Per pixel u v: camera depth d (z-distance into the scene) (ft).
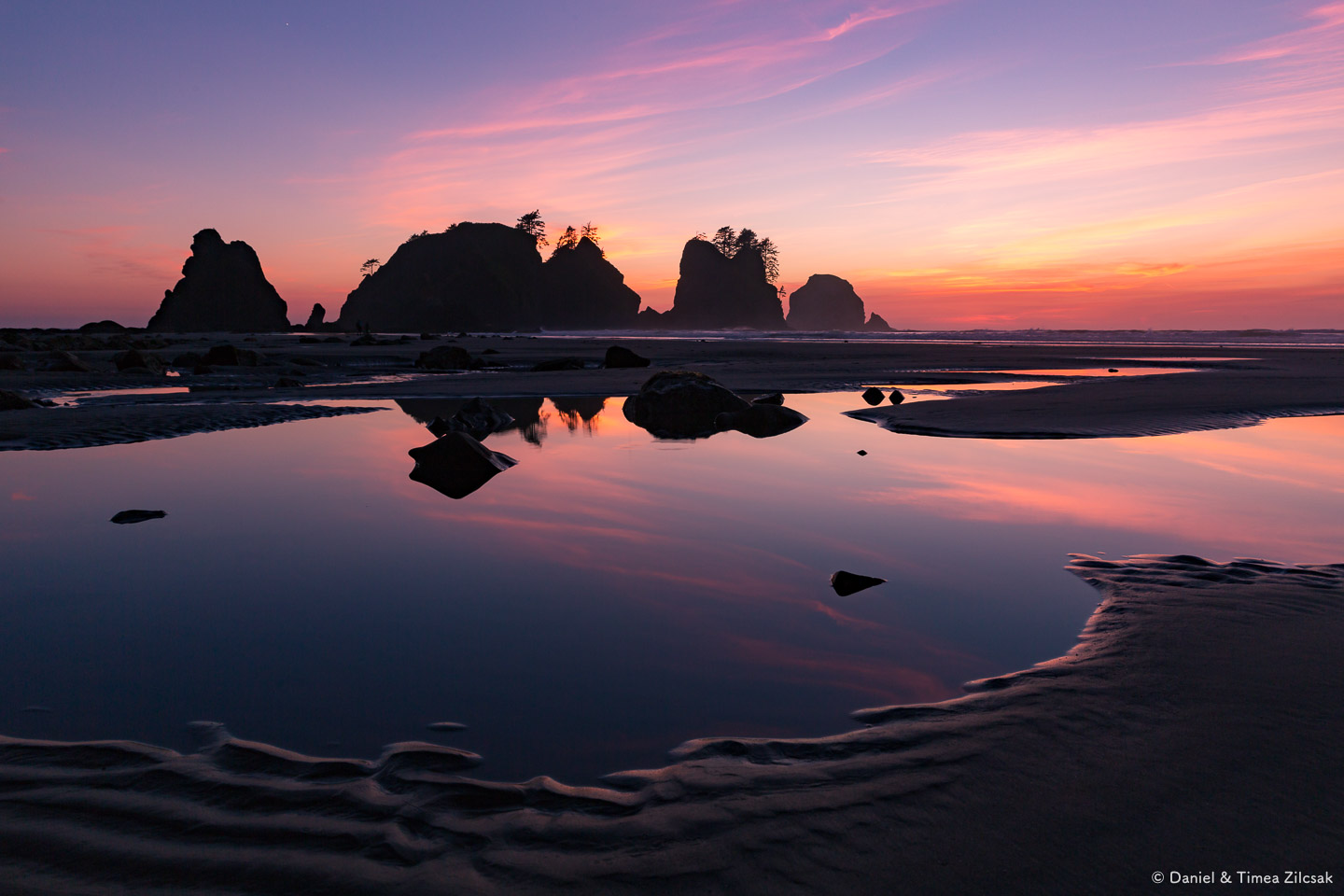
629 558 14.21
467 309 629.10
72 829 6.16
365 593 12.34
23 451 26.73
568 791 6.72
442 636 10.54
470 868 5.72
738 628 10.84
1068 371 68.18
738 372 67.67
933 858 5.81
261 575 13.25
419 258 648.38
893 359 88.28
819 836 6.08
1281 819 6.21
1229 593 11.98
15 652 9.91
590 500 19.06
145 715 8.18
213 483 21.13
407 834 6.12
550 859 5.82
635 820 6.30
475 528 16.39
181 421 34.22
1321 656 9.42
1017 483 20.88
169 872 5.67
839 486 20.59
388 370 78.33
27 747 7.49
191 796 6.64
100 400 45.80
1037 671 9.26
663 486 20.68
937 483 20.99
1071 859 5.78
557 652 9.96
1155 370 70.95
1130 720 7.93
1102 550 14.62
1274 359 88.07
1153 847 5.90
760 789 6.76
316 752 7.42
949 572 13.32
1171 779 6.79
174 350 121.19
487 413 34.91
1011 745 7.47
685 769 7.09
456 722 8.04
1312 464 23.48
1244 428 30.94
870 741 7.61
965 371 68.33
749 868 5.71
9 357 68.95
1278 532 15.79
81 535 15.88
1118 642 10.07
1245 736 7.50
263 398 47.98
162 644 10.22
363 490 20.35
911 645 10.19
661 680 9.11
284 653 9.91
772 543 15.17
